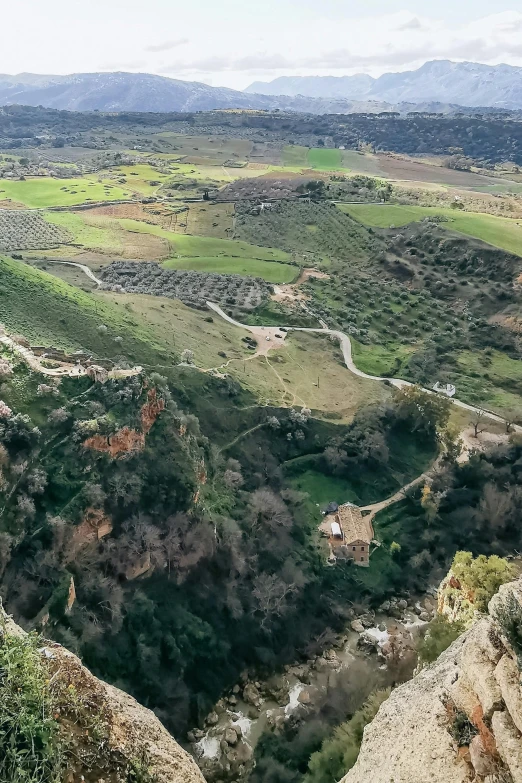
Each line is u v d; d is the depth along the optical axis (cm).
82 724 1819
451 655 2564
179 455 6756
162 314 10362
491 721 1738
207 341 10000
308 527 7594
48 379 6606
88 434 6203
